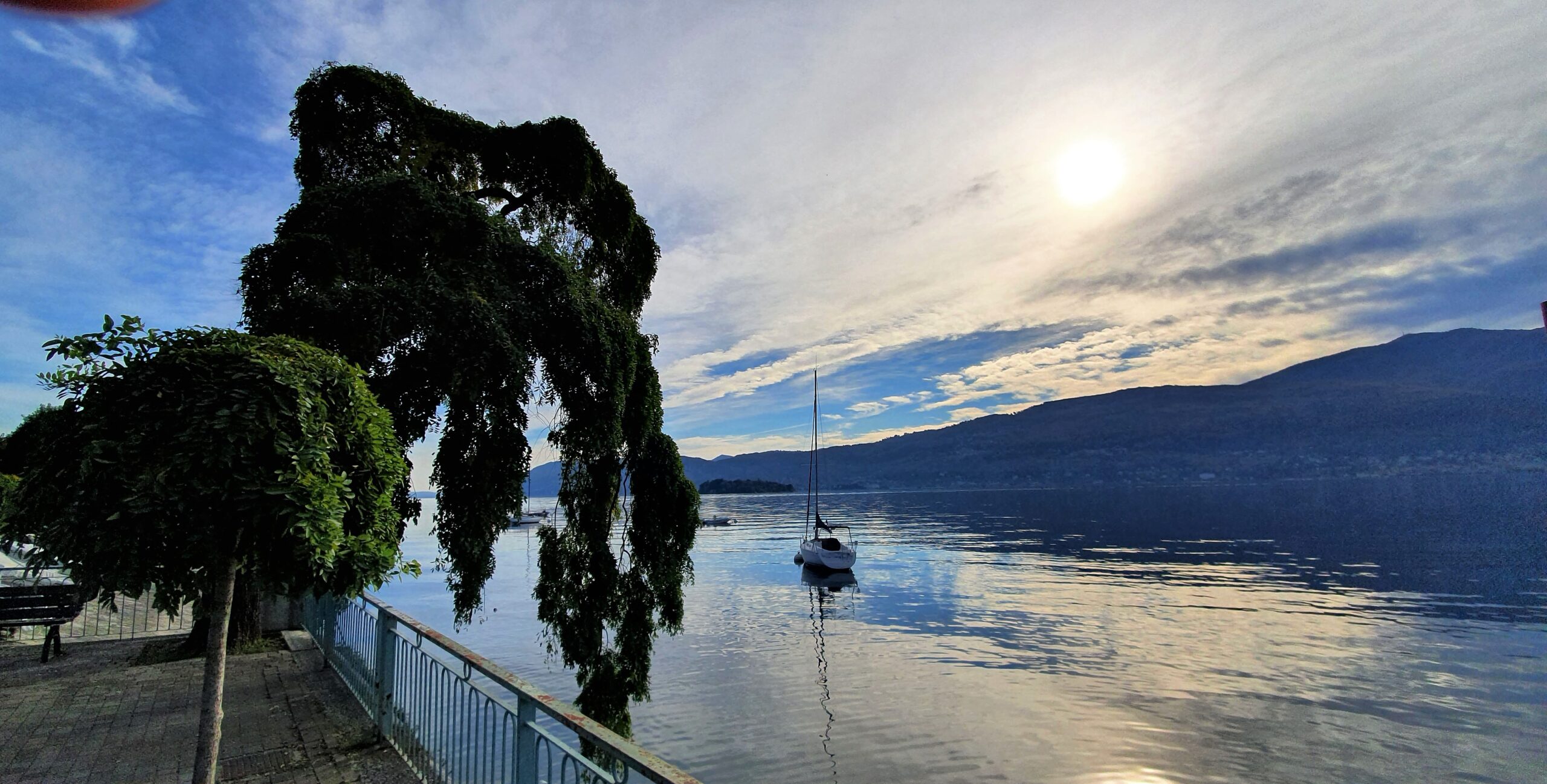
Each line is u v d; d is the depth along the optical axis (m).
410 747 5.69
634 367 9.20
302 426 3.33
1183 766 16.03
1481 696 22.16
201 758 3.59
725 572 65.25
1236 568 60.28
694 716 18.95
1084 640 31.42
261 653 9.70
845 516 183.62
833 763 15.53
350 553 3.66
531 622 34.03
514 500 8.36
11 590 9.20
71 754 5.96
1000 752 16.52
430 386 7.57
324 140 9.04
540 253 8.41
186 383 3.26
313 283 6.89
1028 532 110.94
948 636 32.66
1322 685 23.42
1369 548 72.88
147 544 3.15
